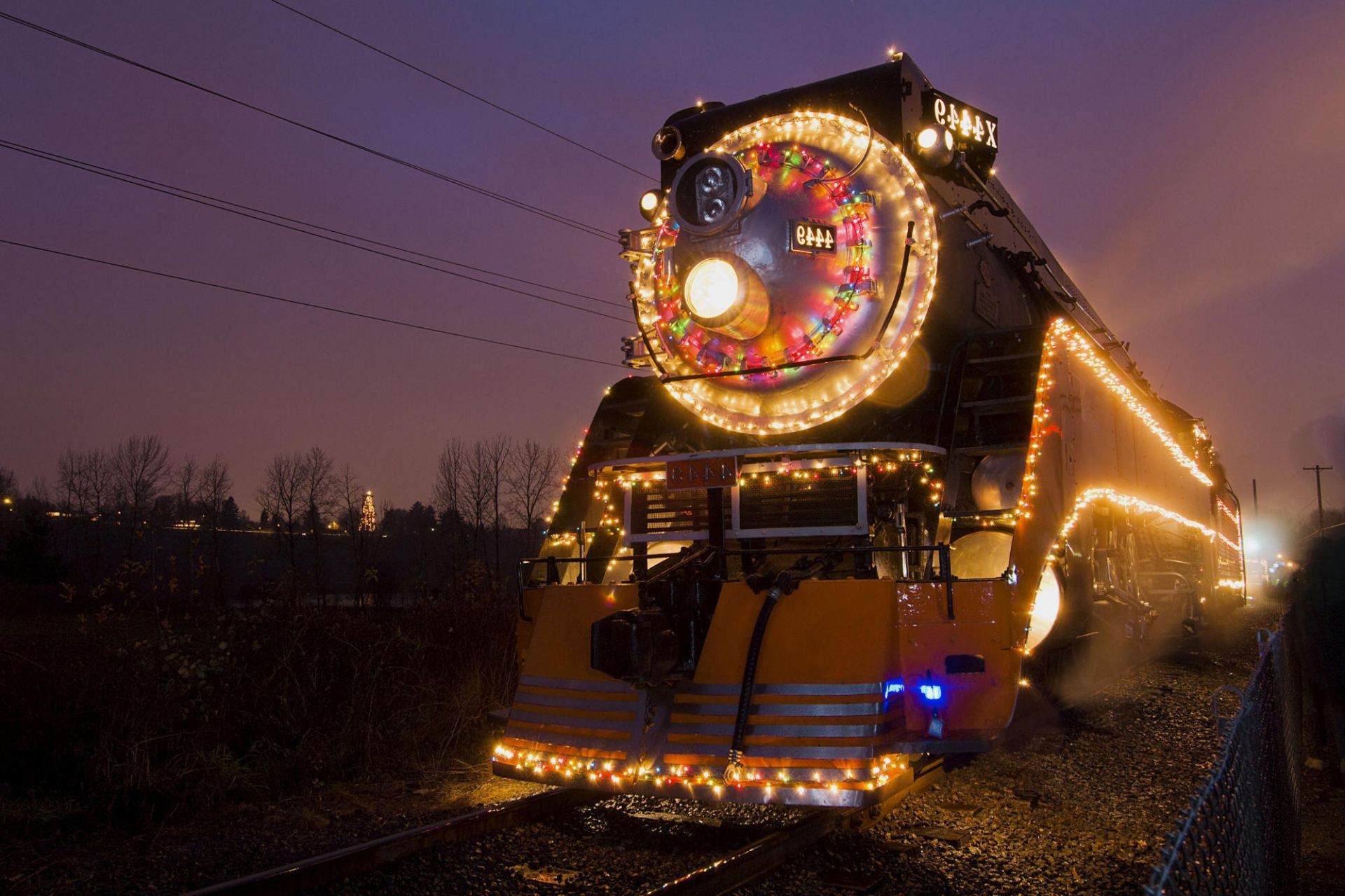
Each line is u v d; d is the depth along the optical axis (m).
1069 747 7.06
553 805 5.54
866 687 4.78
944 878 4.39
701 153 6.55
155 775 6.09
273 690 7.77
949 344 6.62
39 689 6.85
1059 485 6.34
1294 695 6.91
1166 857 1.97
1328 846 5.66
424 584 11.34
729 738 4.96
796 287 6.38
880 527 5.82
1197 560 14.66
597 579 6.97
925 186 6.68
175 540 40.31
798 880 4.31
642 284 7.21
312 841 5.24
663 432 7.21
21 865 4.91
